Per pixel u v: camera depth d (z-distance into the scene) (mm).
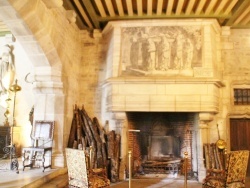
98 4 5531
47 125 5566
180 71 5957
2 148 6438
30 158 5414
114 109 5922
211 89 5793
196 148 6223
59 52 5332
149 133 6715
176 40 6082
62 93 5691
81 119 6461
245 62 6512
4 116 6809
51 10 4840
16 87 5852
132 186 5402
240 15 6004
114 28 6254
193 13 5941
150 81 5836
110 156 6000
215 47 6297
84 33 6887
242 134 6484
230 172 4168
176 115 6688
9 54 6801
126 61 6113
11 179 4367
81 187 4121
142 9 5875
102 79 6734
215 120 6348
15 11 3814
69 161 4324
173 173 6398
